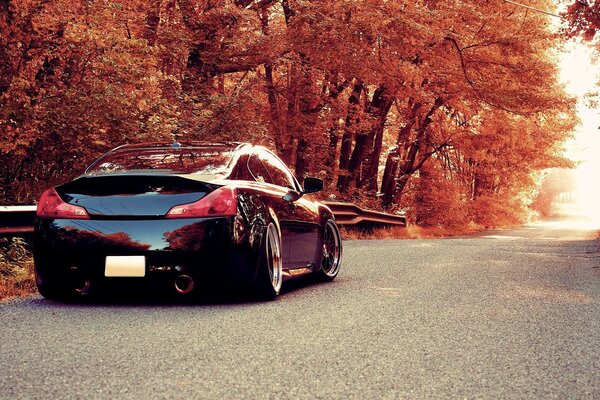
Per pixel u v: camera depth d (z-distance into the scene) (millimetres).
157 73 13555
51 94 12039
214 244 5812
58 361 3900
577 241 16406
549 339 4691
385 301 6305
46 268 5977
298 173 24484
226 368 3771
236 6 20328
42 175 12492
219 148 6777
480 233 30750
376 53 21203
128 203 5859
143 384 3424
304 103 23141
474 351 4289
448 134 32281
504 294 6844
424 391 3367
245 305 6039
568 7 13172
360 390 3367
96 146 12227
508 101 24859
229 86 25766
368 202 25500
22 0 11586
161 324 5082
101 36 11953
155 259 5773
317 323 5164
